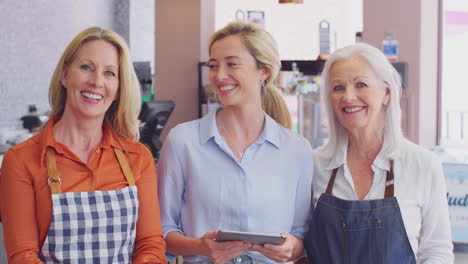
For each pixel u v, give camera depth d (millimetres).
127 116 2105
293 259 2299
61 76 2018
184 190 2264
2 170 1923
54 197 1874
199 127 2250
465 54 5871
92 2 7598
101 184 1968
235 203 2182
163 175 2244
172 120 8469
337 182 2318
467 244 3238
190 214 2225
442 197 2254
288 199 2260
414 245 2207
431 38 5812
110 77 2010
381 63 2219
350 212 2193
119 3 8195
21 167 1898
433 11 5793
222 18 11680
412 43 5820
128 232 1968
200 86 8203
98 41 1992
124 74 2057
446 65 5906
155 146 5145
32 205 1893
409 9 5816
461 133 5918
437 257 2229
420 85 5793
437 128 5949
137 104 2129
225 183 2191
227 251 2006
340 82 2248
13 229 1868
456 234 3230
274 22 12148
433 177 2244
